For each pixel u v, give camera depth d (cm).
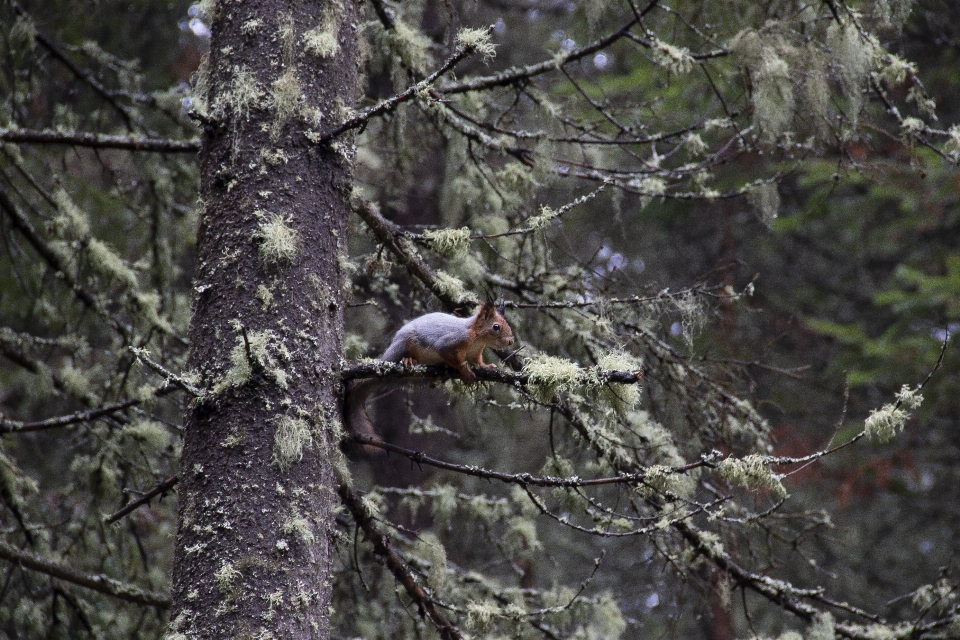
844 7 945
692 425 1039
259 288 706
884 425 679
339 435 730
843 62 945
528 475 764
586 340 1018
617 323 1008
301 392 695
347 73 802
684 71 945
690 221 2078
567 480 758
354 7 832
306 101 764
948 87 1888
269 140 743
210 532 655
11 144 1067
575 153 1061
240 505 658
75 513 1157
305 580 658
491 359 991
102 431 1054
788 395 1838
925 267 1958
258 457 669
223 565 645
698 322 912
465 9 1052
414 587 898
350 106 797
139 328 1046
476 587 1044
